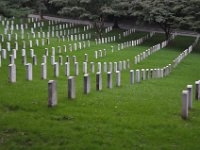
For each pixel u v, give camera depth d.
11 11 34.06
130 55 38.88
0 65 23.47
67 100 14.82
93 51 38.53
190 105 14.32
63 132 10.89
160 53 44.28
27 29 52.88
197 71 33.47
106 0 55.19
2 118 12.00
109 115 12.86
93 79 22.98
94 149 9.77
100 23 56.00
